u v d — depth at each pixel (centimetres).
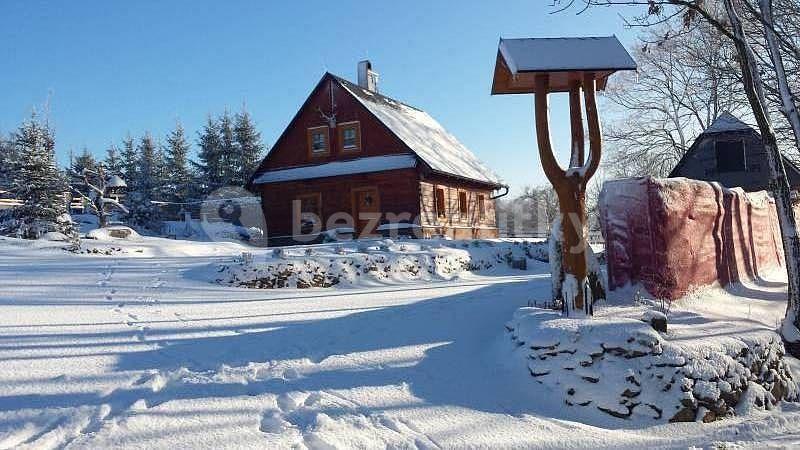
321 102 2497
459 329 785
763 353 640
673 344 593
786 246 748
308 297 1141
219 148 4738
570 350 593
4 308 894
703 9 816
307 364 633
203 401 516
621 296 820
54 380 548
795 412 600
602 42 756
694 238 905
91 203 2842
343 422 488
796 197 1717
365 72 3117
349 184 2395
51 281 1206
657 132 3200
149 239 2259
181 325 819
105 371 586
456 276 1587
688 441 503
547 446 478
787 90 756
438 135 3105
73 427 450
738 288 1035
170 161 4816
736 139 2355
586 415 556
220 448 423
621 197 854
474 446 466
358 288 1352
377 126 2370
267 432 460
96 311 909
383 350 685
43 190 2614
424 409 531
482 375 625
